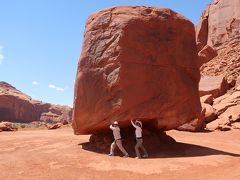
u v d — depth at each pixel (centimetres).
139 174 1005
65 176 976
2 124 3359
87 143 1590
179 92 1479
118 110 1376
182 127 2545
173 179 936
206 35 7306
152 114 1409
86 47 1518
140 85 1403
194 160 1212
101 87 1426
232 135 2281
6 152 1487
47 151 1453
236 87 3647
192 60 1557
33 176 980
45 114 10638
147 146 1432
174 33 1513
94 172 1032
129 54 1407
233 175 960
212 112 2925
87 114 1452
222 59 5172
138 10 1484
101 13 1525
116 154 1359
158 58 1456
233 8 6606
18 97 9956
